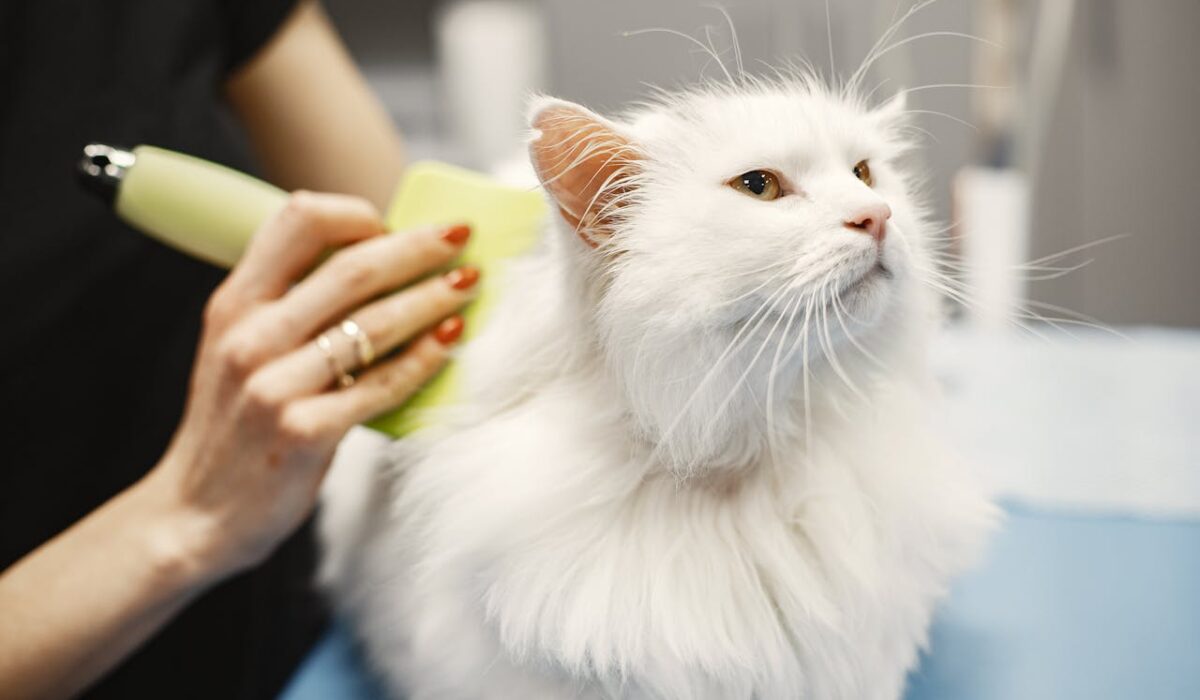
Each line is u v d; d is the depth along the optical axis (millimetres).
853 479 457
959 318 1057
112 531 500
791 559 434
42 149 670
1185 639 545
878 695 453
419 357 478
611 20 925
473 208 504
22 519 674
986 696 509
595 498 429
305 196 472
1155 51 1229
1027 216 1091
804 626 426
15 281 649
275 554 784
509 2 1547
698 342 425
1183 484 709
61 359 678
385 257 465
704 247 422
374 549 531
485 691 440
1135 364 965
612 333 438
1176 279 1306
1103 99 1255
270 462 463
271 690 754
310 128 854
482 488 440
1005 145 1316
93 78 689
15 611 484
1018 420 833
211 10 752
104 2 697
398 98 1718
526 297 480
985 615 579
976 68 859
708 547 431
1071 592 596
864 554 439
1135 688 506
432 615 452
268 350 459
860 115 511
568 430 448
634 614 412
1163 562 620
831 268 417
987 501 515
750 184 443
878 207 430
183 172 490
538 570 419
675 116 477
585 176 447
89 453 698
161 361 723
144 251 703
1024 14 1265
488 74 1509
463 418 479
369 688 557
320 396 461
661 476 446
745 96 474
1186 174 1269
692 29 826
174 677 735
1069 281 1300
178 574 489
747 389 437
